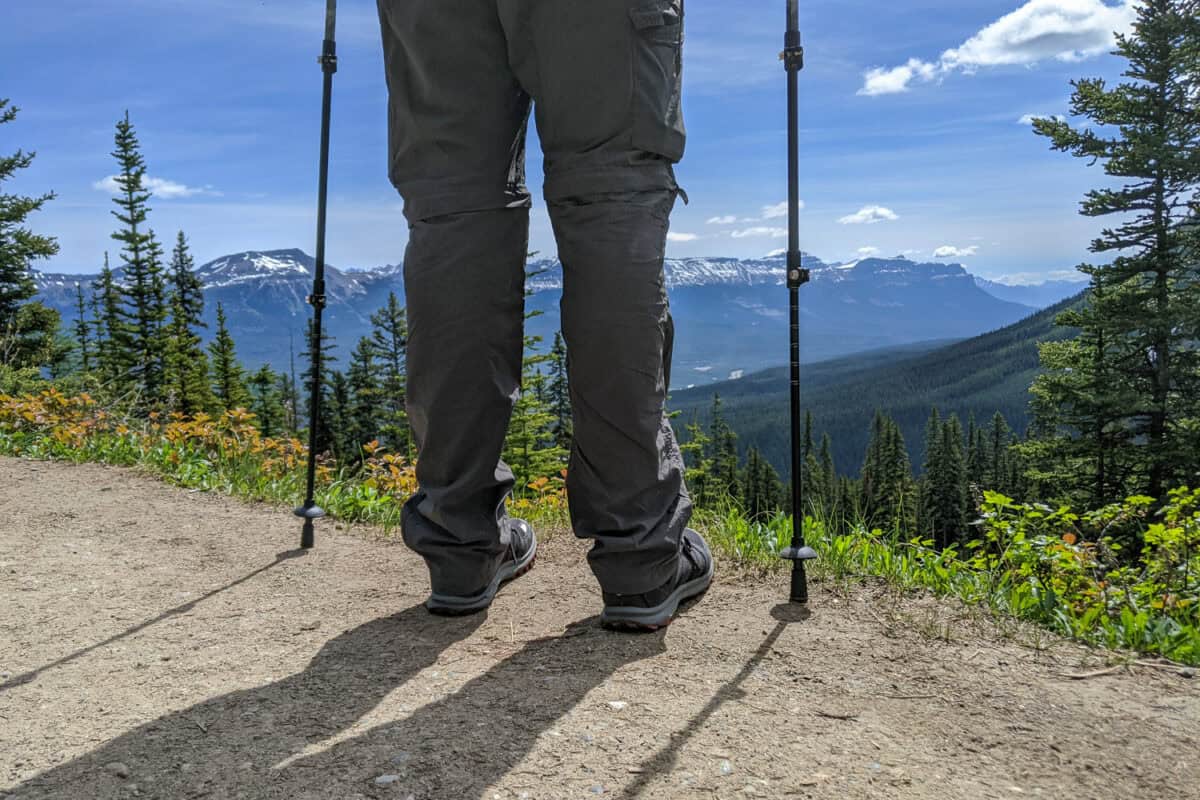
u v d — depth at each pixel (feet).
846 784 3.97
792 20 6.84
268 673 5.44
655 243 5.69
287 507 11.22
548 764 4.15
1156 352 78.07
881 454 168.45
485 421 6.18
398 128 6.07
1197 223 78.79
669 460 6.02
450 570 6.43
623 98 5.45
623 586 5.93
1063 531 9.29
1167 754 4.33
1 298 78.18
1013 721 4.69
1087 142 81.30
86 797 3.94
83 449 15.57
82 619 6.61
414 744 4.37
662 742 4.36
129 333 128.06
